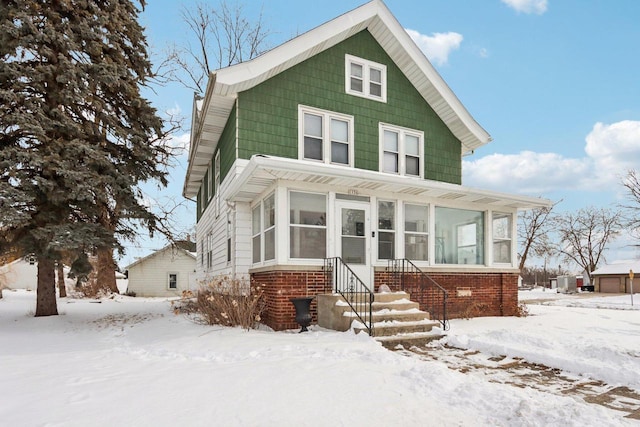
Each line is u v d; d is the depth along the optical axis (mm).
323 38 11258
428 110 13320
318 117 11461
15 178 10648
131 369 5352
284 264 8672
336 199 9516
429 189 9859
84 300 21969
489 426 3420
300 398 4043
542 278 63281
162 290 35031
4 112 10852
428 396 4129
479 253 11633
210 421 3463
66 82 11305
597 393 4586
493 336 7504
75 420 3473
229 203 10734
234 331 8148
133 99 13141
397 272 10094
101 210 12781
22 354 6863
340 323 7938
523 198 11172
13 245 11664
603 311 14000
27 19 10805
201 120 12023
